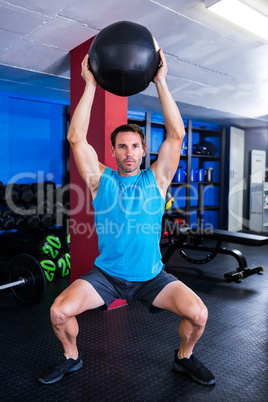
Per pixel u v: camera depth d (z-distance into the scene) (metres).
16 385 1.55
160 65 1.29
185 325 1.46
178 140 1.37
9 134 3.64
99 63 1.20
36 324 2.22
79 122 1.34
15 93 3.62
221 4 1.77
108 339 2.00
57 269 3.19
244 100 4.06
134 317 2.34
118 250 1.39
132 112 4.81
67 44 2.35
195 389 1.52
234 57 2.64
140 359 1.78
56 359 1.72
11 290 2.48
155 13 1.91
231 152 5.55
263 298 2.74
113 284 1.43
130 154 1.35
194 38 2.27
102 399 1.45
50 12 1.88
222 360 1.78
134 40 1.17
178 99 4.03
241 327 2.19
